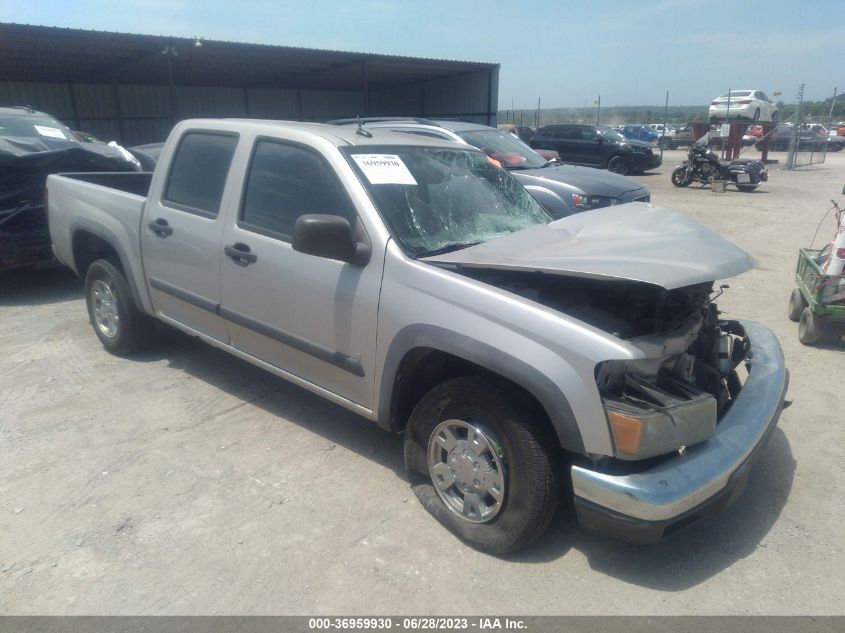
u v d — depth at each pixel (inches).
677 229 136.3
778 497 139.8
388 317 126.3
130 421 167.6
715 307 152.3
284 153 150.3
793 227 466.0
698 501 104.0
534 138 949.2
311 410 175.9
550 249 124.8
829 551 122.6
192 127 174.7
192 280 170.2
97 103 903.1
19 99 828.0
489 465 117.5
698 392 112.0
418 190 145.0
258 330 154.6
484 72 916.6
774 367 137.0
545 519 112.7
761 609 107.9
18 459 148.9
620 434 101.2
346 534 124.9
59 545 120.4
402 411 134.4
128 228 187.9
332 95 1144.2
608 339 103.0
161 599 107.8
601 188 333.4
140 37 619.5
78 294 287.0
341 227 125.1
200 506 132.8
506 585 112.5
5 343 222.2
